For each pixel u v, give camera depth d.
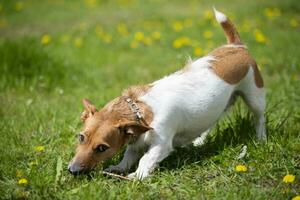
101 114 4.50
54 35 10.64
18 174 4.49
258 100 5.53
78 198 4.13
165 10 12.98
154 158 4.62
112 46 10.07
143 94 4.76
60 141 5.48
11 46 8.32
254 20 11.59
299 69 8.48
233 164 4.73
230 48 5.47
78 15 12.65
